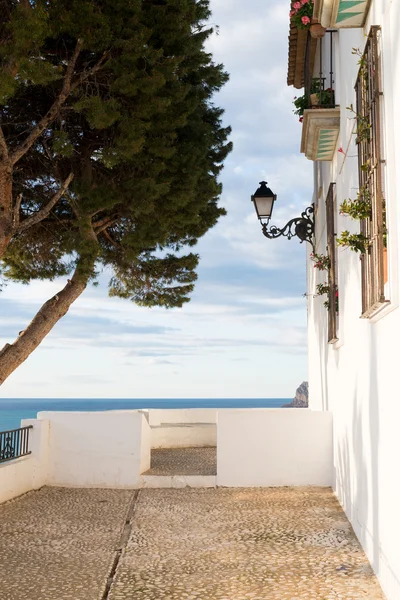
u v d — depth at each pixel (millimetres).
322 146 9125
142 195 9961
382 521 5316
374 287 5332
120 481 10711
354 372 7188
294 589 5316
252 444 10586
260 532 7328
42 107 10445
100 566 6105
